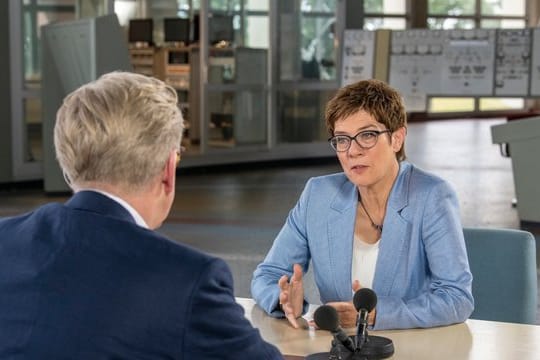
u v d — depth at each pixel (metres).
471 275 2.79
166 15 16.94
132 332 1.51
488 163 14.22
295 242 2.99
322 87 14.76
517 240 3.05
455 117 24.83
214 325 1.54
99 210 1.61
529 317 3.03
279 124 14.42
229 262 7.18
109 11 11.94
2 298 1.57
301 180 12.69
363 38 13.12
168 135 1.65
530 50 11.98
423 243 2.79
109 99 1.62
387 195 2.84
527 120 8.70
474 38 12.34
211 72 13.61
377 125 2.74
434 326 2.61
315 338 2.53
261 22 14.11
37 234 1.62
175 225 8.91
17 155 11.64
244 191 11.53
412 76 12.75
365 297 2.34
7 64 11.52
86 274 1.55
